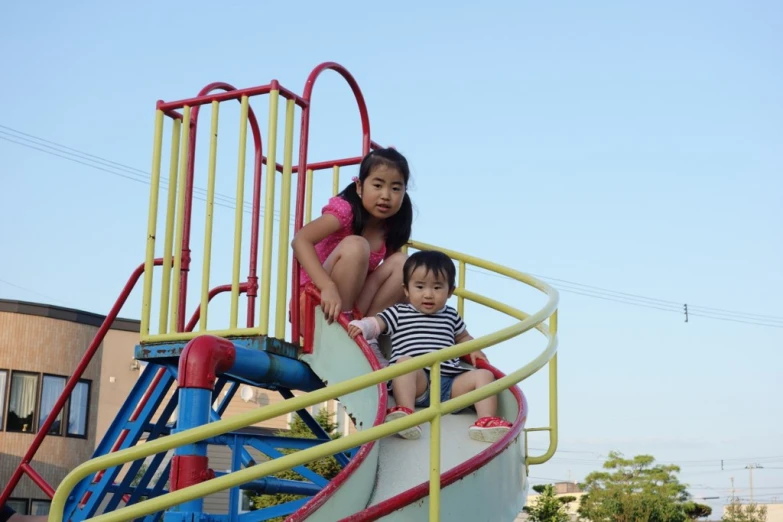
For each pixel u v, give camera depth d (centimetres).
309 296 478
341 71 562
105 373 1966
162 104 509
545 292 527
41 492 1831
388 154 501
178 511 403
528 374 405
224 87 533
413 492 347
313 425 614
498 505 398
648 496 4059
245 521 491
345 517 350
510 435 413
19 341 1855
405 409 420
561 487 5994
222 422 307
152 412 540
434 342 473
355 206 502
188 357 419
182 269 497
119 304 584
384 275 509
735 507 5406
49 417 580
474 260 606
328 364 463
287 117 492
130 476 559
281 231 478
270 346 458
